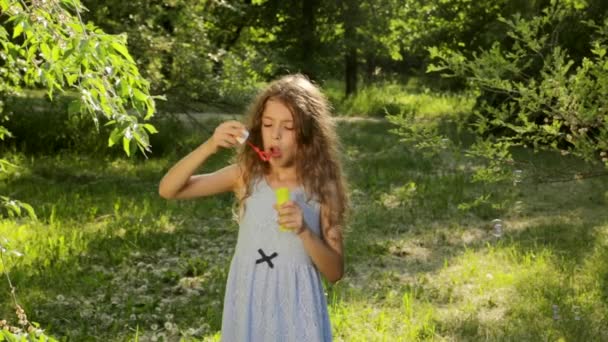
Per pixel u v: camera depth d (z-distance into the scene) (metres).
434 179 13.80
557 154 15.71
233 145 3.52
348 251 8.95
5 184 12.38
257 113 3.73
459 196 12.20
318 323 3.65
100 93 3.59
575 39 15.86
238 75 15.40
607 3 15.49
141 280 7.70
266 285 3.63
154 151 16.16
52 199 11.41
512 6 17.45
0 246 4.44
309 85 3.76
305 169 3.68
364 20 25.27
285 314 3.62
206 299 7.18
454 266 8.55
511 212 11.30
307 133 3.66
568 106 6.13
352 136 19.70
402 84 38.16
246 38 24.50
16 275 7.54
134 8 14.46
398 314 6.75
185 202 11.42
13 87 10.38
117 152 15.73
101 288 7.40
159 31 15.04
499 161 6.59
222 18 22.94
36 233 9.23
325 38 25.50
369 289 7.59
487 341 6.17
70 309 6.78
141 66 14.48
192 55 14.91
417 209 11.45
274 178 3.71
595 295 7.31
